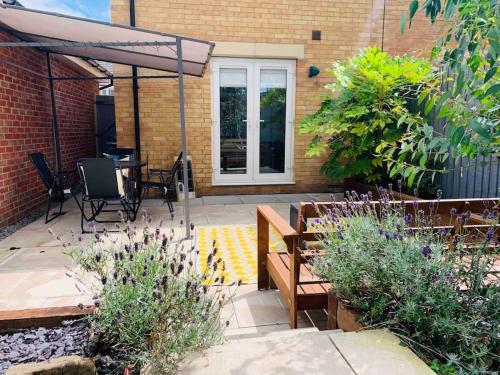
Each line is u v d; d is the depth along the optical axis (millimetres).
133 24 6914
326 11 7516
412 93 5695
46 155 6727
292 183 7969
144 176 7363
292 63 7633
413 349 1797
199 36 7160
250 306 2992
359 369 1651
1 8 4133
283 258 3172
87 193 5133
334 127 5906
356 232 2238
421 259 1924
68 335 2025
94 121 9914
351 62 5941
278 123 7828
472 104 1655
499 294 1828
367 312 2057
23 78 5836
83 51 6254
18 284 3283
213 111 7508
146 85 7203
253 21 7301
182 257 1995
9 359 1827
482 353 1605
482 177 4730
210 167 7602
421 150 1871
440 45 1712
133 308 1806
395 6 7699
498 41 1336
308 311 2924
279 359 1754
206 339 1843
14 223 5422
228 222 5594
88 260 2264
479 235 2451
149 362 1688
